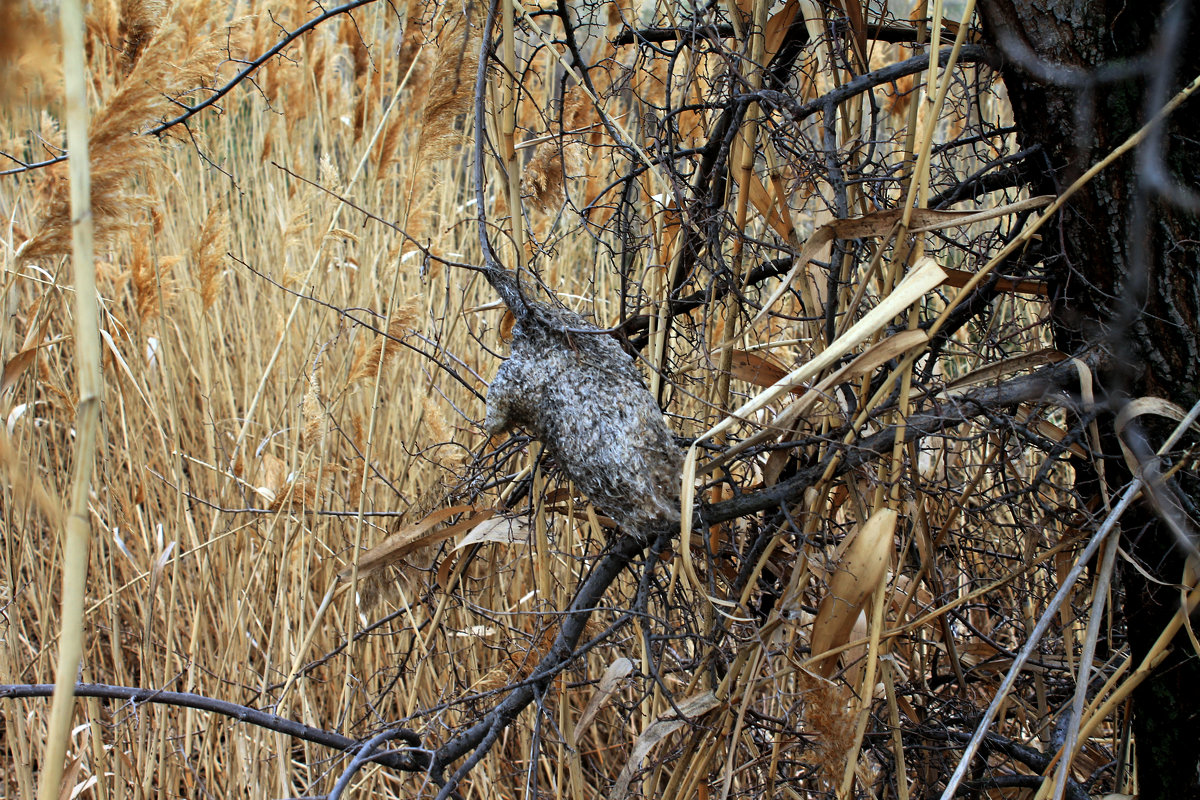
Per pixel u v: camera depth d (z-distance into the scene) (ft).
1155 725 3.55
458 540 4.57
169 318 8.57
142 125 4.12
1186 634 3.36
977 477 3.94
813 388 3.23
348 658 5.01
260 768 6.01
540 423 3.52
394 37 7.04
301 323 8.52
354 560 5.09
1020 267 3.74
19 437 6.40
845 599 3.45
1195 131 3.11
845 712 3.71
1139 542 3.51
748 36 3.89
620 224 4.30
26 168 3.87
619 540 3.95
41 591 6.47
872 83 3.51
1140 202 3.17
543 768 6.78
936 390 3.53
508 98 3.96
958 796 4.47
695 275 4.46
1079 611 4.36
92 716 5.59
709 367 4.09
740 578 4.06
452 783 3.67
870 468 3.67
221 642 6.70
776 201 4.00
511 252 6.71
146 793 5.99
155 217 6.67
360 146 9.48
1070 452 3.87
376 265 8.32
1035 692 4.95
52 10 2.02
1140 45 3.07
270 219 9.54
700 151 4.06
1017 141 4.05
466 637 6.28
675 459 3.44
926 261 3.08
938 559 4.86
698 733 4.05
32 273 7.27
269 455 6.62
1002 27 3.34
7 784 6.61
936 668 4.99
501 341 4.93
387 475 7.36
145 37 5.17
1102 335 3.40
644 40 4.00
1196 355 3.22
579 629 3.98
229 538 7.14
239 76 4.00
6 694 3.46
